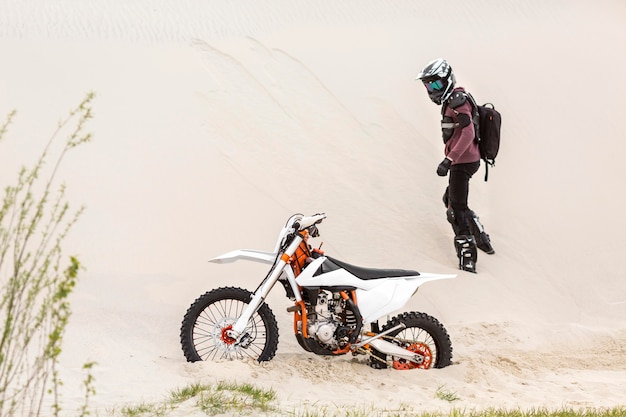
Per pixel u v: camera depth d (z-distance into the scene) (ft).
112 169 54.70
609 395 34.71
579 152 66.39
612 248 55.93
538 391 34.99
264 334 40.14
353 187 58.54
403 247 52.85
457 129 49.47
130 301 41.60
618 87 75.51
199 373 32.96
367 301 35.22
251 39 75.05
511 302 48.57
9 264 42.06
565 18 87.51
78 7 78.89
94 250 46.03
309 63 72.18
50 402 28.25
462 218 51.21
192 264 46.83
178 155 57.77
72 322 38.22
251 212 53.26
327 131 64.18
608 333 45.01
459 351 40.88
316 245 51.21
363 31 80.43
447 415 29.14
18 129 56.80
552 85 74.54
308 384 33.09
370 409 29.94
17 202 48.60
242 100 65.77
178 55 70.85
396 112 67.41
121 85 65.00
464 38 81.56
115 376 32.53
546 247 55.26
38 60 66.95
